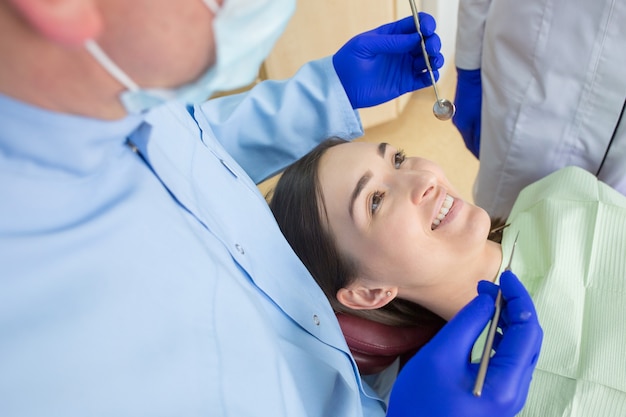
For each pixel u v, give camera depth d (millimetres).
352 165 889
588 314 795
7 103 293
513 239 936
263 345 453
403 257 841
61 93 289
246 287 544
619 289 800
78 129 323
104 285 347
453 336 575
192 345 381
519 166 1022
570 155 968
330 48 1681
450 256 849
